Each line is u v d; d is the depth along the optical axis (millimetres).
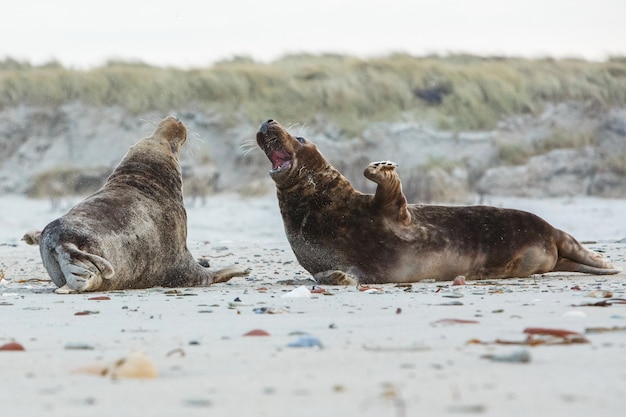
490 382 15578
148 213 38000
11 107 125562
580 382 15516
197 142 119312
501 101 129375
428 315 25797
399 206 38188
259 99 128500
